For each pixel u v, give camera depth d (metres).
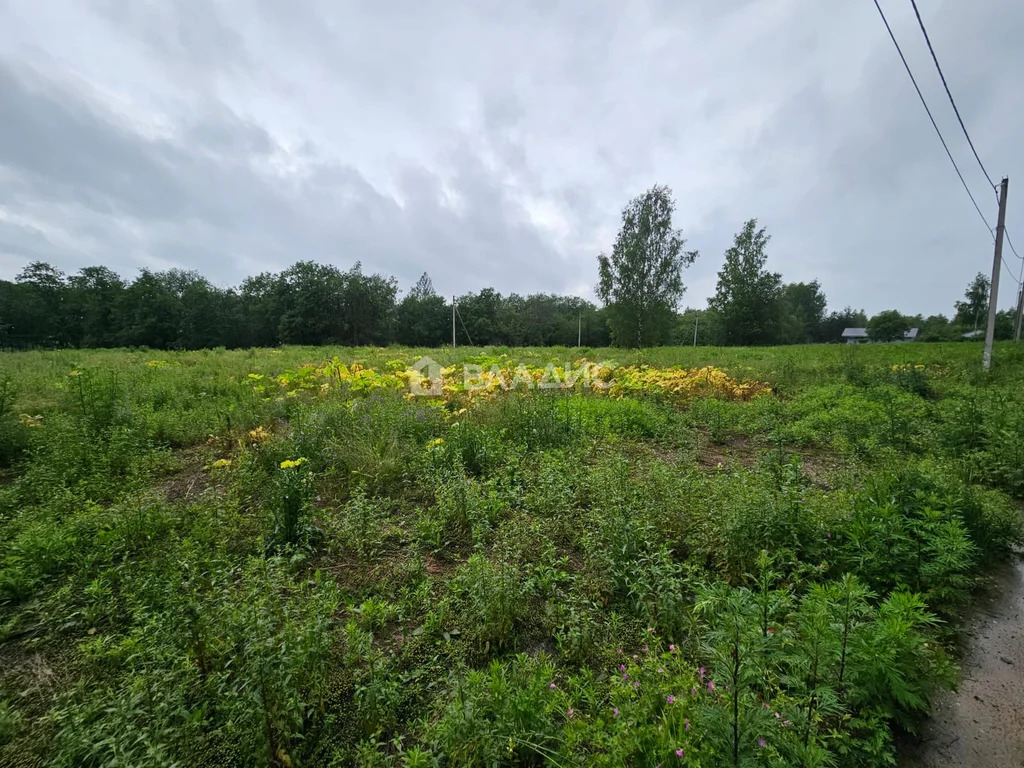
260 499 4.49
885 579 3.21
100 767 1.78
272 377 11.40
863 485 4.35
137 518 3.61
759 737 1.75
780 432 6.89
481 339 59.56
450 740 1.90
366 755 1.92
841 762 1.97
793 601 2.91
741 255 49.75
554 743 1.97
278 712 1.97
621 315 36.28
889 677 2.10
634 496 4.14
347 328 52.78
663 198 35.16
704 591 2.49
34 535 3.33
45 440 5.37
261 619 2.23
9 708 2.18
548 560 3.47
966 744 2.16
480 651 2.63
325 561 3.54
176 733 1.89
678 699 1.89
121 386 7.57
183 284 64.50
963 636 2.93
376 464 5.02
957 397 8.71
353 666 2.45
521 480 5.03
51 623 2.75
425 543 3.82
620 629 2.78
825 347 27.08
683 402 9.59
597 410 7.79
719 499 3.93
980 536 3.68
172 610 2.52
